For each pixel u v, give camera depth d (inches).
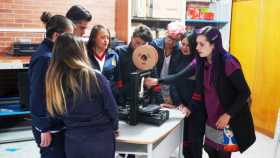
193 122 100.2
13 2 158.1
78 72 65.7
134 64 97.2
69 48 66.4
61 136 78.2
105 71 103.0
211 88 87.8
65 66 66.1
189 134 102.2
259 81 167.3
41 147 78.4
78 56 67.0
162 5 163.9
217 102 88.1
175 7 166.7
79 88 65.4
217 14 185.8
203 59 89.6
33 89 72.9
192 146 102.4
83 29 95.8
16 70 162.9
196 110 98.4
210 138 95.0
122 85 101.0
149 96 98.8
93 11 175.6
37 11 163.5
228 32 187.0
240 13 179.8
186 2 177.9
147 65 94.2
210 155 99.3
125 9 163.2
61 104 66.2
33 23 163.9
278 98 154.0
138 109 88.5
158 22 174.2
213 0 184.5
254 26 169.0
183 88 106.7
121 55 105.0
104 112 70.8
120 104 97.6
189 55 107.0
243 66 180.1
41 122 73.5
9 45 160.4
